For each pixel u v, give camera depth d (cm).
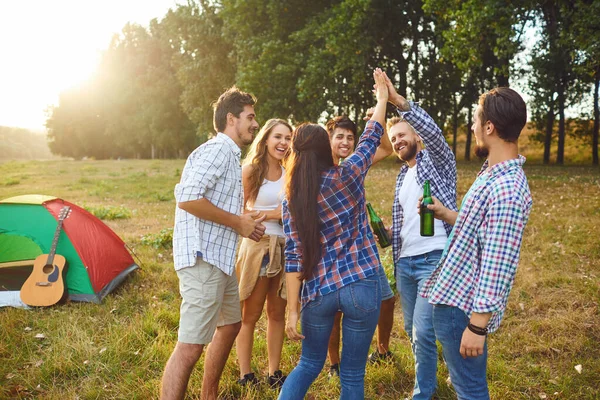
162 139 4553
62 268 509
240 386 336
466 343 203
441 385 332
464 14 1234
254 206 347
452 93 2267
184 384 274
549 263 573
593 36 1092
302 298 253
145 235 827
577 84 2158
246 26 2042
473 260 211
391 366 363
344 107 2205
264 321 463
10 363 370
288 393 247
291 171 249
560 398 316
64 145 6481
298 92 1855
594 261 569
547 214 809
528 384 333
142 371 356
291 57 1861
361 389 253
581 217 786
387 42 1961
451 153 319
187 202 264
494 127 209
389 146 354
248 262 339
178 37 2827
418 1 1898
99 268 528
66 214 547
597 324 414
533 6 1212
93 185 1878
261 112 1903
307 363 257
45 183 2034
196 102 2759
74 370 360
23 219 550
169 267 629
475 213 208
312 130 252
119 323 445
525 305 466
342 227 246
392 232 332
